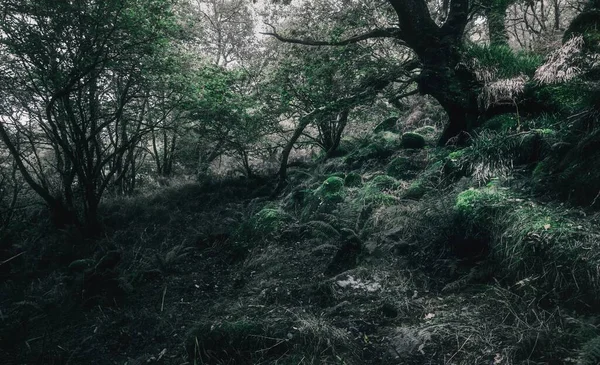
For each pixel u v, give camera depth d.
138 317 4.53
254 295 4.41
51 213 8.28
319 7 8.37
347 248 4.71
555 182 4.01
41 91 7.68
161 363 3.60
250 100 9.26
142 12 6.95
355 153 9.28
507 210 3.70
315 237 5.53
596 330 2.60
